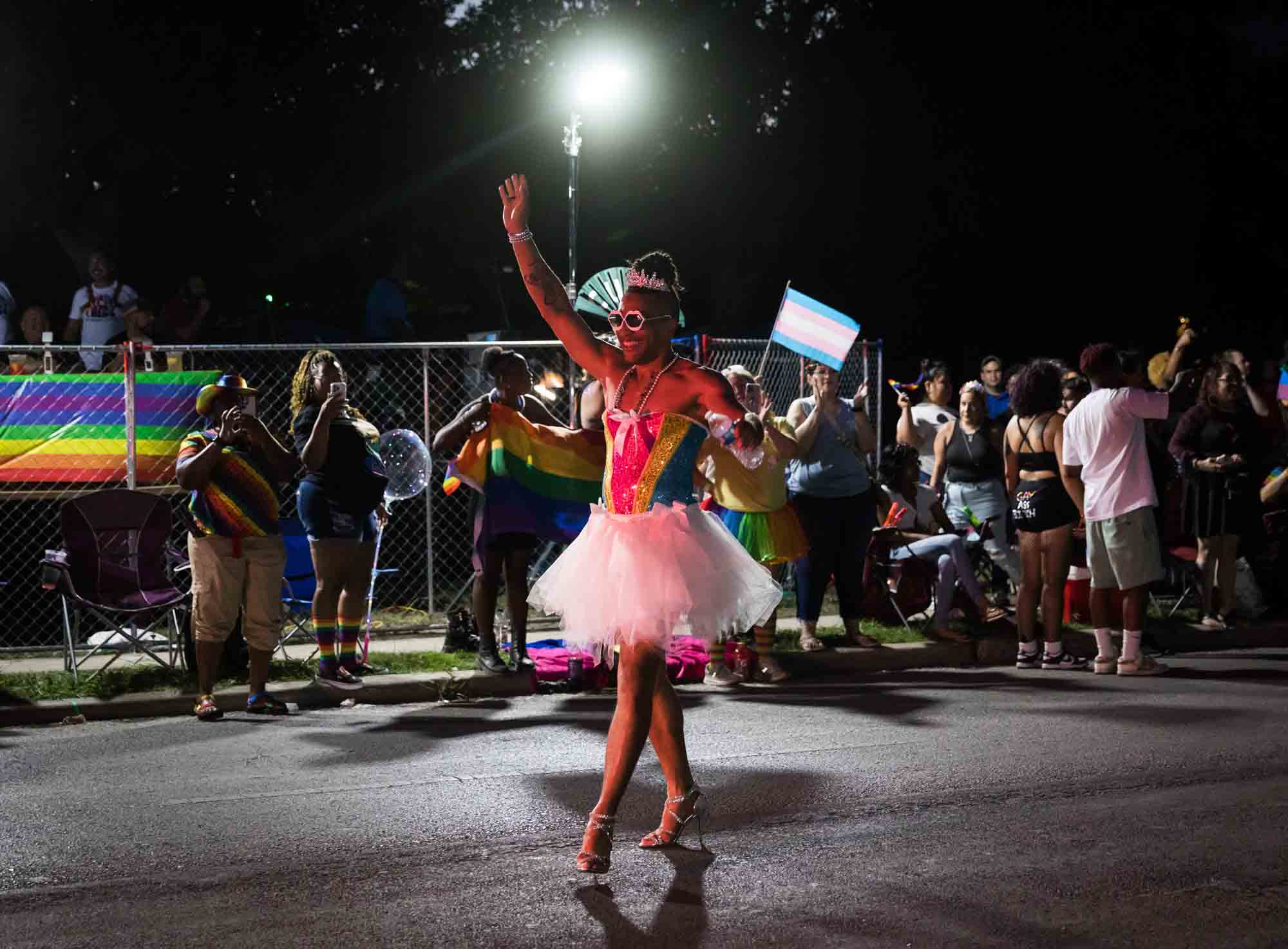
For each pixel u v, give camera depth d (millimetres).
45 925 4016
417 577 11352
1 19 17203
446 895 4238
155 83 18172
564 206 21219
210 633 7273
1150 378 12555
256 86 18828
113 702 7387
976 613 9750
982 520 10188
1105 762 5938
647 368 4586
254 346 9188
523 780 5707
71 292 18109
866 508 9203
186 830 4977
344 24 19562
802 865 4488
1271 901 4137
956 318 22891
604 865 4383
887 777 5668
